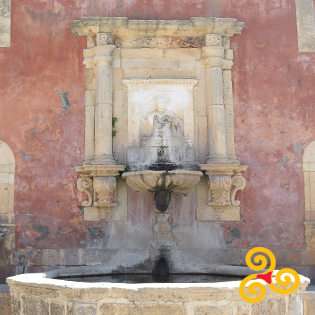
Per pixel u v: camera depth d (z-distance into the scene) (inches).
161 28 330.6
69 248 317.4
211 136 323.9
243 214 323.9
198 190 324.8
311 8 345.4
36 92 331.3
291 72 338.6
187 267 300.5
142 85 331.9
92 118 328.5
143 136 328.5
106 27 327.9
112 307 206.8
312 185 327.6
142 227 320.8
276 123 333.1
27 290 226.2
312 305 284.5
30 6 339.6
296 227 323.6
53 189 322.7
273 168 329.1
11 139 326.6
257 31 342.3
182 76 335.6
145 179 295.1
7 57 334.0
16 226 318.7
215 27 331.9
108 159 315.6
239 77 336.8
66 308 210.1
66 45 335.6
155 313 206.1
